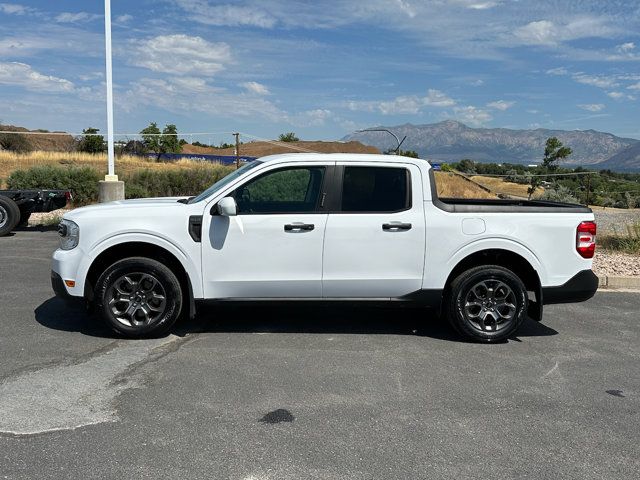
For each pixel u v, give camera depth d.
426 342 6.12
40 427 3.97
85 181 18.94
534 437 4.00
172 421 4.11
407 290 6.05
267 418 4.19
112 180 16.09
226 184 6.04
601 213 20.23
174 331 6.29
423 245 5.98
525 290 6.06
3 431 3.90
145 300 5.91
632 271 9.66
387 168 6.06
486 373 5.23
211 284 5.90
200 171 22.64
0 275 8.88
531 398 4.68
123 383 4.78
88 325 6.38
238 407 4.36
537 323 7.00
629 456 3.77
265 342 5.98
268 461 3.58
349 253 5.94
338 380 4.96
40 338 5.90
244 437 3.89
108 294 5.82
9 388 4.62
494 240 6.01
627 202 24.47
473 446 3.85
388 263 5.98
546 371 5.32
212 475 3.40
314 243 5.90
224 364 5.28
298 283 5.94
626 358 5.73
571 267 6.12
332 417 4.23
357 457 3.66
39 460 3.53
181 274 6.09
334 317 7.03
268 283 5.92
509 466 3.60
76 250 5.85
